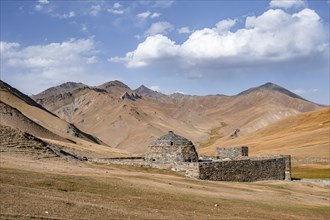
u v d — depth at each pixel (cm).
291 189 5194
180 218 2541
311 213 3422
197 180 4669
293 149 13375
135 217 2366
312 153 12469
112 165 5341
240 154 7388
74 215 2186
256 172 5956
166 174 4956
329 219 3259
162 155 5719
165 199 3109
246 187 4638
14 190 2589
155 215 2523
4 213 2020
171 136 5872
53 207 2291
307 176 8575
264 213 3130
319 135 14812
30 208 2191
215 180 5212
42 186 2927
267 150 13838
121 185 3381
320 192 5312
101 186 3225
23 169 3497
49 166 4025
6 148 4609
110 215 2311
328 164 11181
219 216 2788
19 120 12000
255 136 18150
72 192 2908
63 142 10994
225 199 3494
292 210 3450
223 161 5403
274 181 5981
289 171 6738
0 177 2952
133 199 2958
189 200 3200
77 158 5584
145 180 3959
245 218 2828
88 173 3903
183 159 5638
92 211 2344
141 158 6475
